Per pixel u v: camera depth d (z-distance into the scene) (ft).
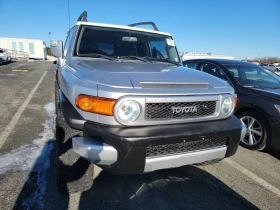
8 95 20.68
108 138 5.57
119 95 5.55
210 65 14.79
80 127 6.00
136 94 5.65
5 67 51.29
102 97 5.62
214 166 9.36
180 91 6.16
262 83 12.49
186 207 6.81
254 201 7.26
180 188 7.72
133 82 5.99
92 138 5.77
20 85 26.84
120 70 6.94
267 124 10.32
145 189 7.53
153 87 5.98
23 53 114.42
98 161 5.67
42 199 6.75
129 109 5.64
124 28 10.51
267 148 10.54
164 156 6.01
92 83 5.89
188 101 6.20
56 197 6.86
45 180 7.64
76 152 5.85
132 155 5.58
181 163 6.31
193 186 7.87
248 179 8.51
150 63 9.30
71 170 6.45
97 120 5.78
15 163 8.62
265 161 10.05
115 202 6.82
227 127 6.72
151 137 5.62
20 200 6.64
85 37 9.61
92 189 7.34
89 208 6.50
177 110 6.14
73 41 9.48
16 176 7.79
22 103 17.97
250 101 10.96
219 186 7.95
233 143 6.98
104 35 9.98
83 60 8.52
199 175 8.59
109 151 5.55
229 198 7.34
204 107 6.59
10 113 15.06
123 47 10.23
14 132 11.67
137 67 7.78
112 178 7.98
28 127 12.51
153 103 5.82
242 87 11.79
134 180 7.97
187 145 6.32
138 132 5.66
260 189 7.91
